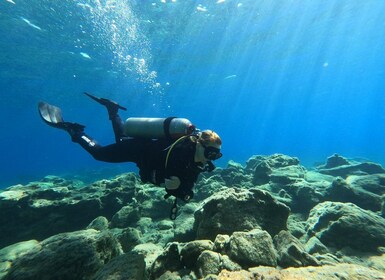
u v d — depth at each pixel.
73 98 44.31
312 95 87.50
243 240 3.48
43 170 45.59
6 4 17.02
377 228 4.75
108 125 92.88
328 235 4.89
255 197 4.71
